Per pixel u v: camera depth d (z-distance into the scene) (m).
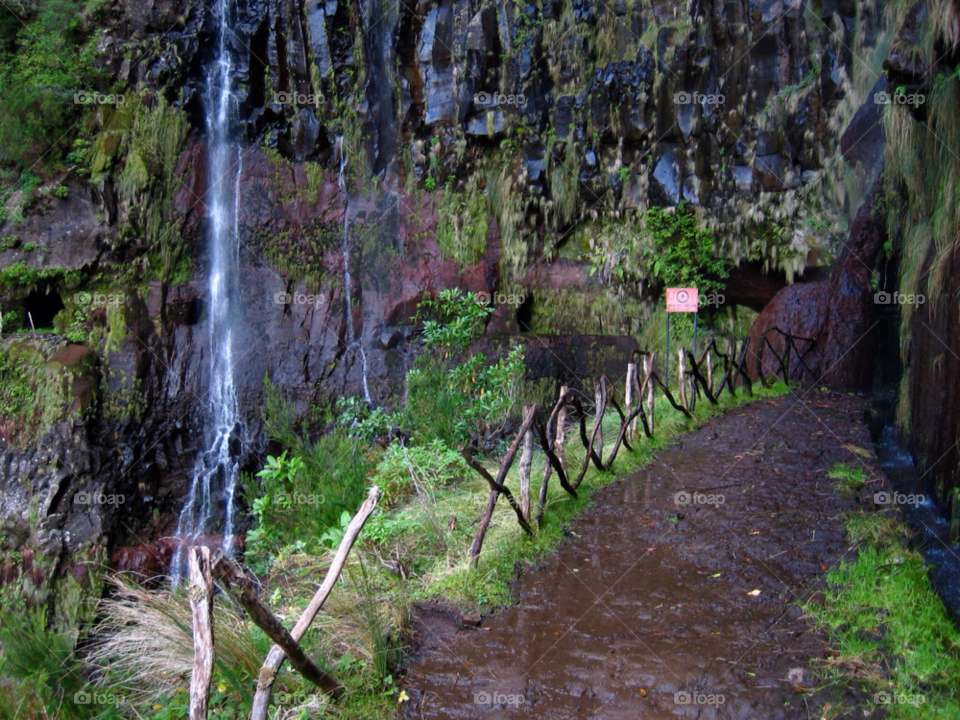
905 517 4.75
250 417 8.08
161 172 7.93
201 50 8.30
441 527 4.94
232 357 8.12
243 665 3.27
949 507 4.15
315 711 3.05
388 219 9.25
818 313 9.11
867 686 3.07
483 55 9.30
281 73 8.80
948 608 3.57
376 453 7.29
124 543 7.01
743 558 4.40
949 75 4.97
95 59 7.83
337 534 4.87
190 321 8.02
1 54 7.54
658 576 4.25
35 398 6.89
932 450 4.68
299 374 8.36
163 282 7.88
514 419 8.25
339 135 9.14
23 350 7.12
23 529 6.53
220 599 4.15
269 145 8.74
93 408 7.03
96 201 7.60
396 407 8.55
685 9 9.38
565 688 3.24
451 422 7.29
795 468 5.91
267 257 8.52
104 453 7.05
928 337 5.09
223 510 7.68
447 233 9.34
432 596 4.06
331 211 9.00
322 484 6.11
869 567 4.05
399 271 9.12
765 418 7.60
